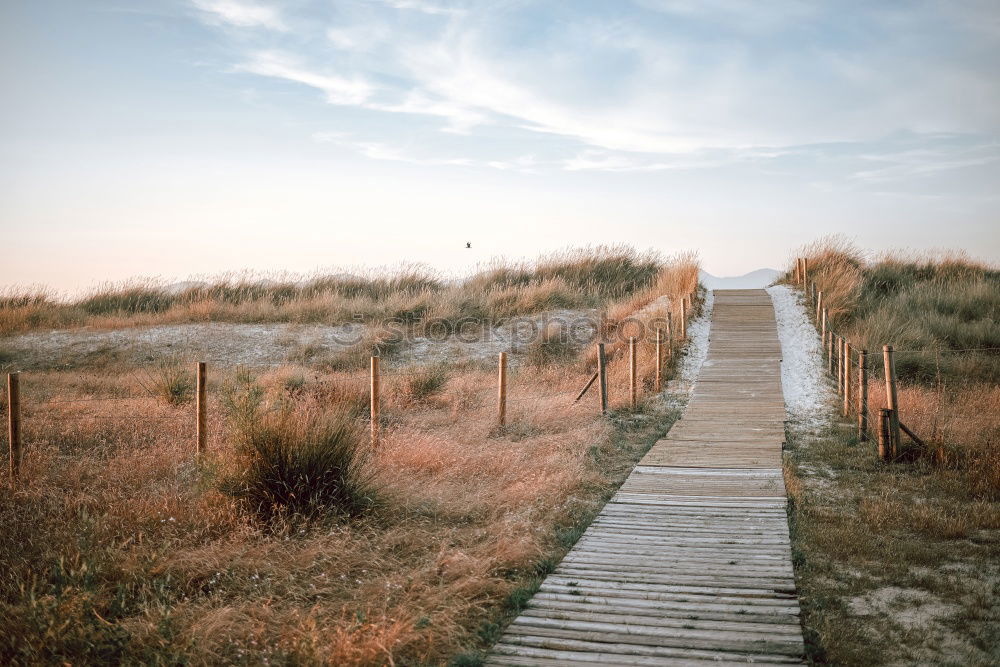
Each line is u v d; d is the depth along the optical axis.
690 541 6.46
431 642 4.33
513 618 4.86
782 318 21.44
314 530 6.06
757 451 10.22
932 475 8.62
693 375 16.64
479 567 5.50
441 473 8.27
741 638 4.45
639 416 13.07
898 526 6.88
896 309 20.47
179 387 13.44
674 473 9.13
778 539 6.45
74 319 23.36
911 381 15.25
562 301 24.30
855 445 10.47
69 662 4.05
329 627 4.47
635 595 5.19
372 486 7.20
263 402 8.12
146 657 4.14
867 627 4.77
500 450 9.68
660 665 4.11
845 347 13.10
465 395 13.83
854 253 25.84
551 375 16.88
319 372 16.98
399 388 13.96
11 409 7.37
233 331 21.44
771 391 14.92
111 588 4.98
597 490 8.38
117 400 13.25
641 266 28.73
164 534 5.92
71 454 8.76
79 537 5.62
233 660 4.18
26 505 6.52
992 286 22.20
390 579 5.30
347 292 26.30
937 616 4.93
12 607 4.58
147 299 25.34
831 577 5.66
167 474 7.70
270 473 6.64
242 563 5.45
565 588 5.34
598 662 4.16
